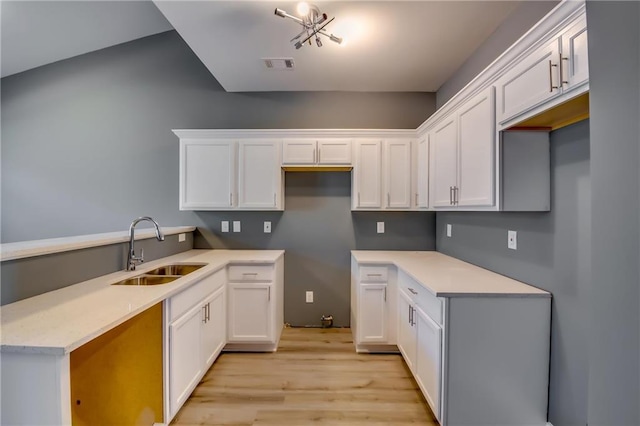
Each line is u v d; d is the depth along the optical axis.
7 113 3.30
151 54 3.28
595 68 0.88
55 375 1.00
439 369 1.63
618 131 0.82
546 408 1.59
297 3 1.86
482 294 1.58
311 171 3.22
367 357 2.58
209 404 1.94
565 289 1.48
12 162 3.31
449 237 2.84
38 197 3.30
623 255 0.82
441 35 2.21
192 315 1.92
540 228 1.65
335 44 2.33
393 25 2.09
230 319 2.62
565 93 1.17
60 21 2.86
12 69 3.24
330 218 3.22
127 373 1.59
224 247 3.22
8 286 1.33
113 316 1.21
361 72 2.80
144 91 3.28
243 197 2.89
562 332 1.50
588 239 1.37
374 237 3.22
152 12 2.94
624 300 0.81
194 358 1.96
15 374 1.00
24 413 1.01
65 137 3.29
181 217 3.24
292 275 3.24
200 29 2.12
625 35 0.80
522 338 1.58
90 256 1.77
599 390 0.88
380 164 2.90
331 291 3.24
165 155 3.28
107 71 3.28
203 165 2.89
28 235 3.30
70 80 3.29
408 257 2.76
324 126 3.22
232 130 2.85
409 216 3.21
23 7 2.67
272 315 2.63
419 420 1.81
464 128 1.96
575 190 1.44
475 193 1.82
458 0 1.84
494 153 1.63
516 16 1.90
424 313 1.88
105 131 3.28
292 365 2.43
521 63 1.42
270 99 3.24
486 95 1.69
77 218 3.29
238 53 2.46
